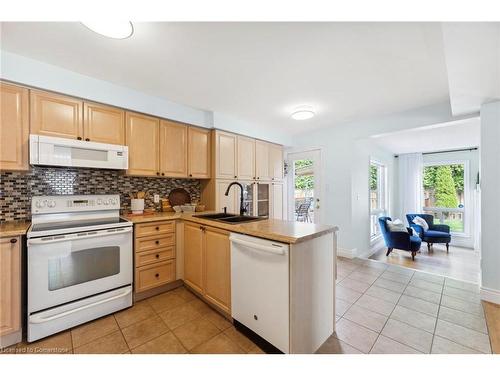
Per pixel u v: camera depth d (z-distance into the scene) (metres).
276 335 1.44
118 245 2.07
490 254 2.28
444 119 2.74
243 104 2.83
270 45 1.66
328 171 3.96
